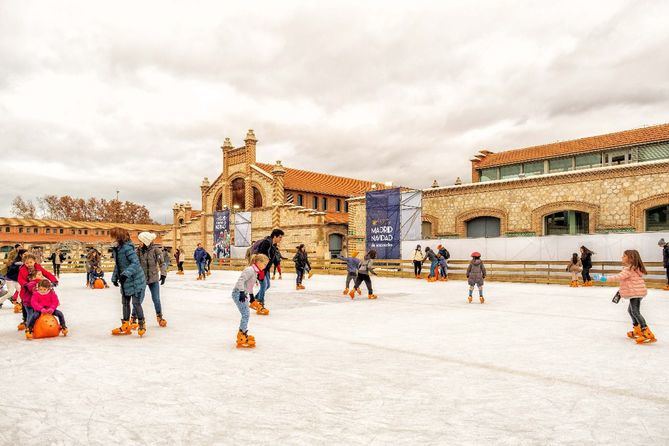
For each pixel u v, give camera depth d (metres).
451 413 4.35
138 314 8.10
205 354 6.72
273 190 41.47
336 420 4.15
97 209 100.81
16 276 11.23
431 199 30.67
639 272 7.78
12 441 3.65
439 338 8.10
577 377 5.61
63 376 5.49
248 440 3.70
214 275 30.80
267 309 11.42
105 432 3.85
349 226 34.69
